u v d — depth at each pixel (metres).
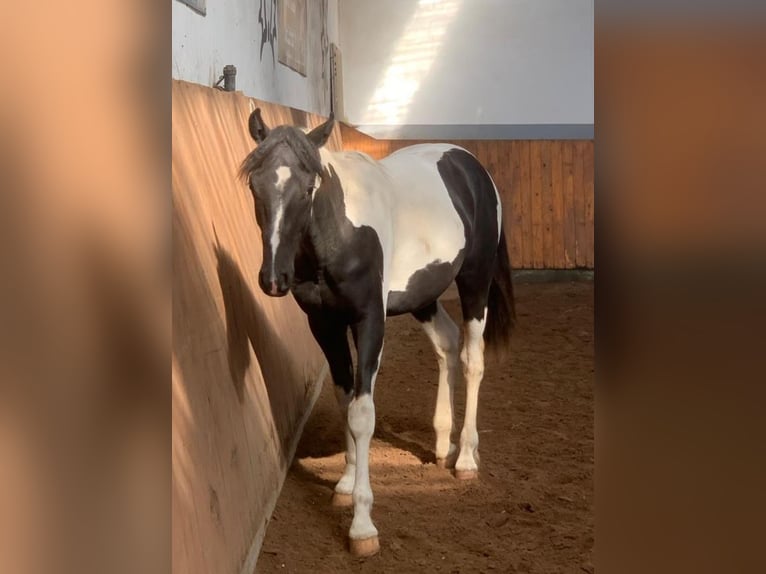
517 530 3.10
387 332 6.83
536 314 7.46
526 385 5.12
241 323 3.22
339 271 2.85
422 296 3.38
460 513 3.25
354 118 10.91
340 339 3.15
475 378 3.68
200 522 2.23
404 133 10.86
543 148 9.35
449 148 3.92
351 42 10.80
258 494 2.96
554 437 4.14
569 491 3.47
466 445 3.61
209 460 2.45
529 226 9.42
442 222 3.41
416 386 5.11
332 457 3.84
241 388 3.01
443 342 3.73
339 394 3.22
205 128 3.42
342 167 2.97
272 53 6.18
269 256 2.50
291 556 2.84
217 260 3.06
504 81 10.70
